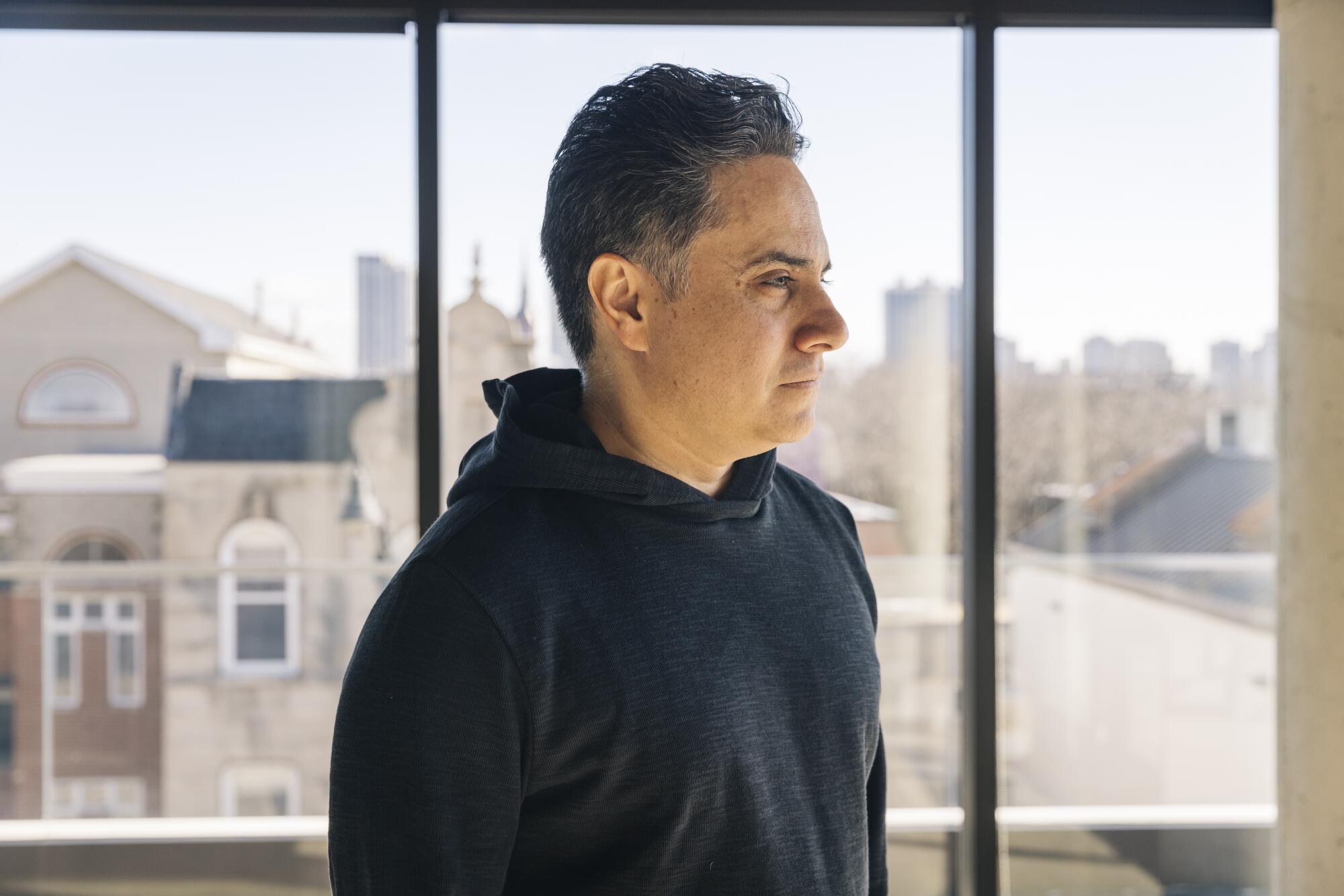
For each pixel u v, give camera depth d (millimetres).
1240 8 2170
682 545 636
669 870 596
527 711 573
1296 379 2025
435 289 2117
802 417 635
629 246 624
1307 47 1984
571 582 592
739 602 644
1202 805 2307
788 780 629
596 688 577
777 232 607
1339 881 1994
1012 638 2291
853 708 676
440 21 2113
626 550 616
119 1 2104
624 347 653
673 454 670
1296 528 2031
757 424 632
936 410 2268
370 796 550
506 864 575
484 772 560
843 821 661
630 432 670
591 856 606
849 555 772
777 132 622
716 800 593
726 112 604
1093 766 2299
